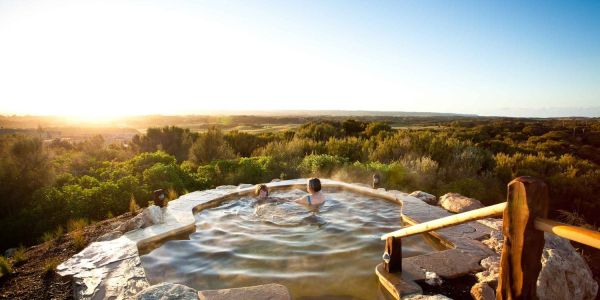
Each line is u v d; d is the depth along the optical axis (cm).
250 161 1084
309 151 1350
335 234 518
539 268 194
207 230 546
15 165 802
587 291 372
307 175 1033
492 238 461
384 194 723
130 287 364
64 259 446
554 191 902
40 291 363
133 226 537
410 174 934
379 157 1172
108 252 446
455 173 973
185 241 500
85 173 998
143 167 987
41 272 405
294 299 338
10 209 721
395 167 950
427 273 372
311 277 384
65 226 638
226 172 1030
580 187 905
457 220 257
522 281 192
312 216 604
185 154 1497
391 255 370
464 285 356
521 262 192
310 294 348
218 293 333
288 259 431
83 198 702
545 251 373
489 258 400
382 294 350
